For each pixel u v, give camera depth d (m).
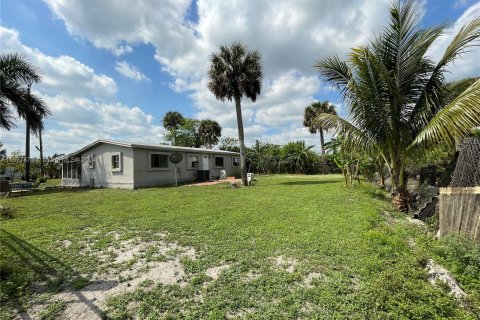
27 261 3.52
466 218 3.73
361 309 2.25
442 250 3.39
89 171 16.23
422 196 7.10
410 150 6.39
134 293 2.67
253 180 16.97
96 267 3.34
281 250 3.74
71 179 17.67
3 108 12.70
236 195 9.90
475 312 2.26
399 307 2.21
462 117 4.61
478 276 2.79
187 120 36.91
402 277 2.68
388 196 8.71
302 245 3.89
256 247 3.89
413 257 3.30
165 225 5.34
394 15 6.39
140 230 5.05
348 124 7.25
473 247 3.24
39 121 14.16
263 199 8.62
